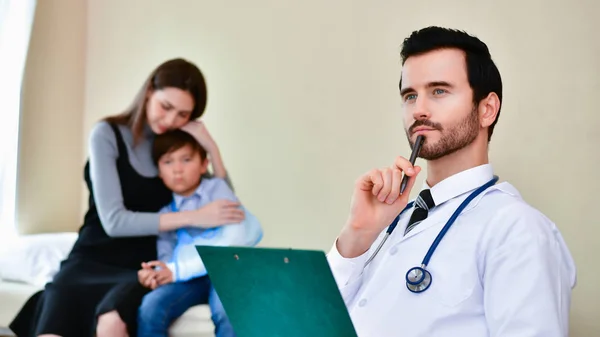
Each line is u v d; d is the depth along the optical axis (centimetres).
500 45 287
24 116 395
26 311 294
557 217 273
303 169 342
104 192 305
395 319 139
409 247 145
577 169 270
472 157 147
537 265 128
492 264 132
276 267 119
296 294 120
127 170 310
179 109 313
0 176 382
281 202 347
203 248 125
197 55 377
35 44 398
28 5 388
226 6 368
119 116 318
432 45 147
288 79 347
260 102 356
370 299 144
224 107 367
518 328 125
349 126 328
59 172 410
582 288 268
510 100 284
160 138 313
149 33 393
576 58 271
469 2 295
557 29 275
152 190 312
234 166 362
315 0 340
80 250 305
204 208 307
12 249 339
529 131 279
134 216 303
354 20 328
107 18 408
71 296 282
